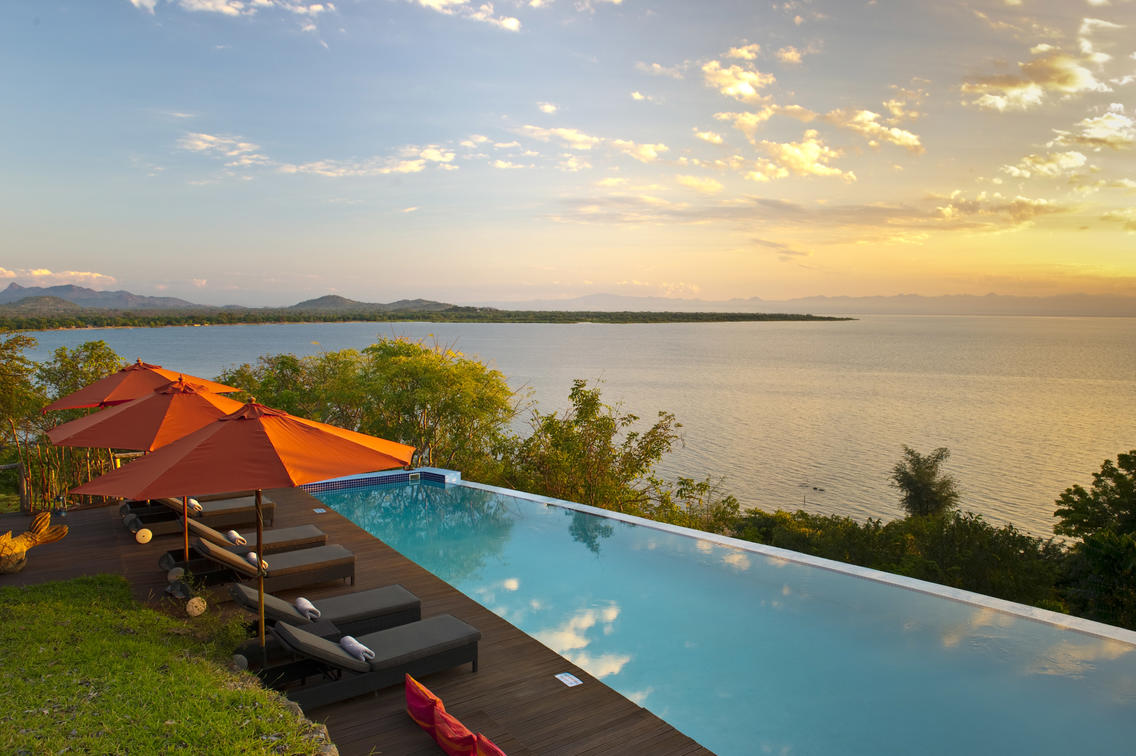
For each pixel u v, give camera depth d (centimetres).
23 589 570
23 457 1611
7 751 306
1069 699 510
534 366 12100
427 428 1747
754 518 3098
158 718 345
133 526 747
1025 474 6775
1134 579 1667
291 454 418
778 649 604
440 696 446
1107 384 14088
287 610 484
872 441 7912
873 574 765
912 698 515
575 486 1683
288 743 332
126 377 835
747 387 11750
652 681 546
